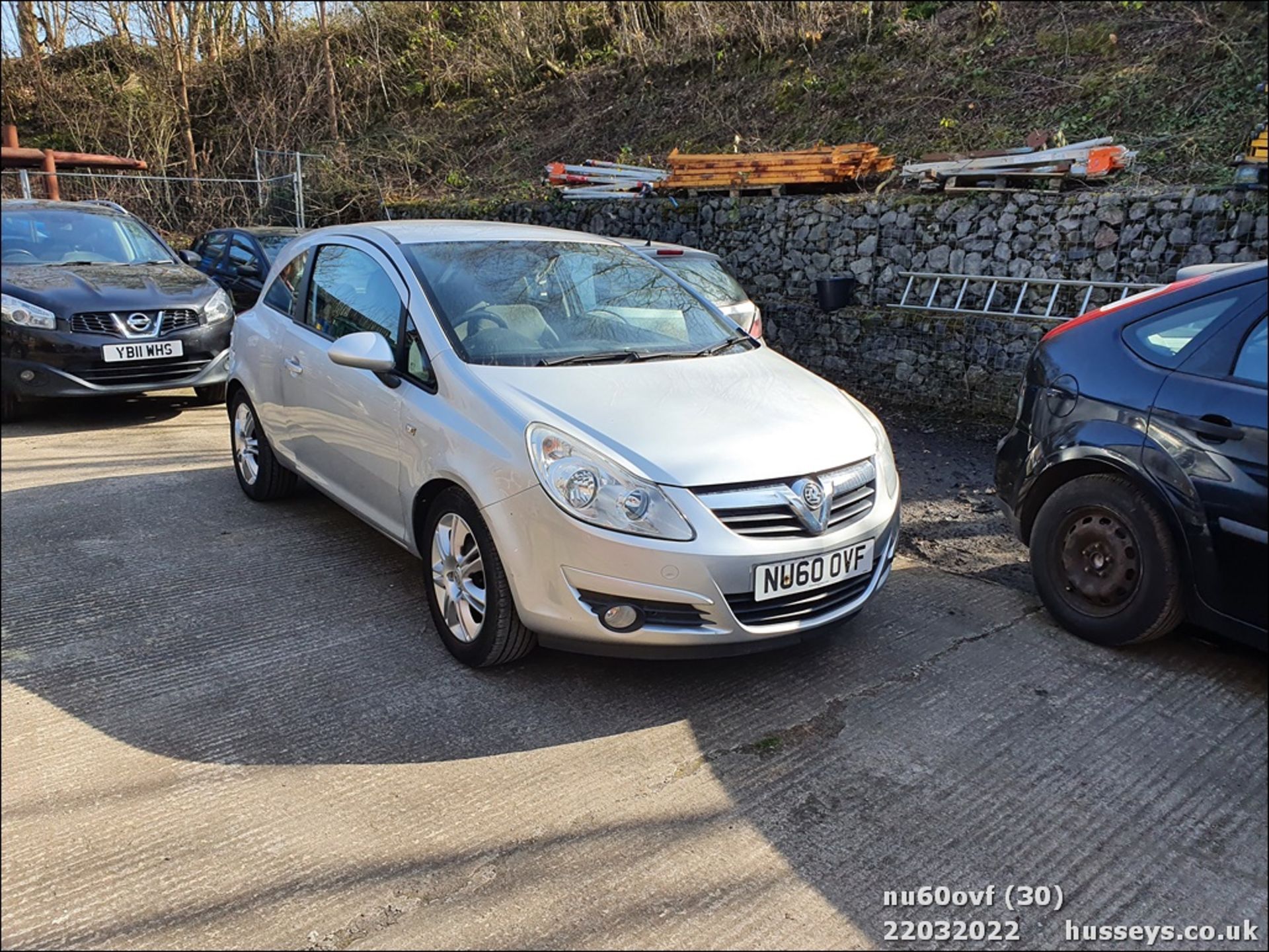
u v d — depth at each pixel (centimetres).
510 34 1956
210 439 645
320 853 237
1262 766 280
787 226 1047
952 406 816
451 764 277
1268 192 742
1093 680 331
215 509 498
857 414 360
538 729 296
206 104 2067
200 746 282
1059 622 373
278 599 388
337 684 320
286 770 271
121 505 498
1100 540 353
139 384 653
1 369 629
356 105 2092
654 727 299
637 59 1672
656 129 1527
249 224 1838
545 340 367
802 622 307
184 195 1844
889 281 970
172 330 663
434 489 344
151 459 590
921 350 831
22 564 416
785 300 1058
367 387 378
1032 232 861
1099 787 270
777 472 302
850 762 281
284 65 2088
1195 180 866
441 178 1795
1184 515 321
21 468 561
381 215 1709
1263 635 305
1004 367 780
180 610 375
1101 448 346
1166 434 327
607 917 218
